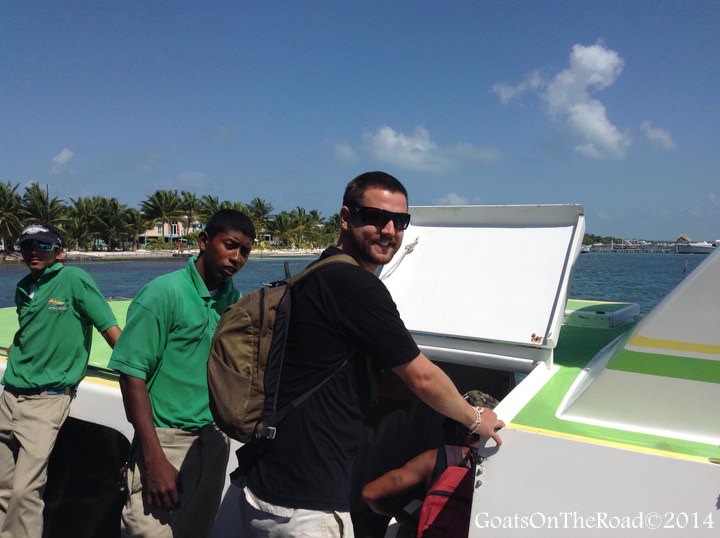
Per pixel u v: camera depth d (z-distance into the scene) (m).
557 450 1.71
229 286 2.48
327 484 1.64
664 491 1.57
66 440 3.16
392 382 3.38
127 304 4.80
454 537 2.09
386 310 1.59
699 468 1.53
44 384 2.89
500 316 2.74
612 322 3.62
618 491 1.63
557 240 2.89
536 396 2.18
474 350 2.69
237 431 1.67
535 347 2.53
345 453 1.67
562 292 2.66
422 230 3.31
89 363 3.27
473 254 3.07
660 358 1.88
